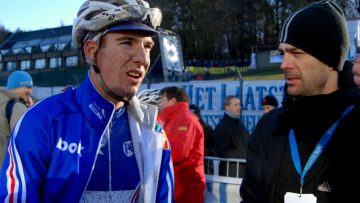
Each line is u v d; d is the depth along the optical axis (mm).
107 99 1358
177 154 3129
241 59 37719
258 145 1598
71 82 21266
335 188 1345
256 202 1544
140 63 1311
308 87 1408
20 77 4070
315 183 1373
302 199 1348
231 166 3975
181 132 3141
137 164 1430
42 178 1257
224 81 9117
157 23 1387
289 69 1420
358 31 2236
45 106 1317
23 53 51812
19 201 1202
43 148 1251
